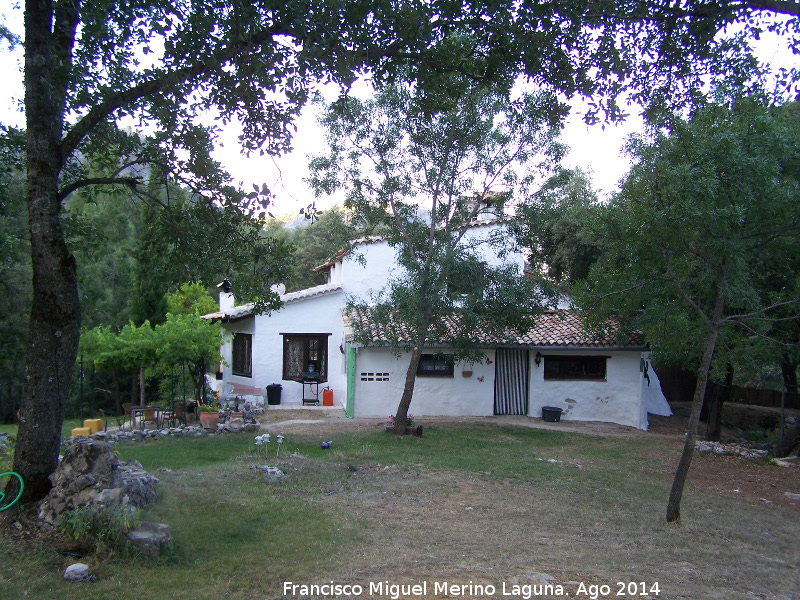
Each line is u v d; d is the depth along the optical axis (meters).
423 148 15.77
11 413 27.61
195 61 7.99
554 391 20.33
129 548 5.85
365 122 15.51
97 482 6.34
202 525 7.16
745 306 11.66
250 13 7.78
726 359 14.84
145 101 8.45
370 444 14.38
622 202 9.69
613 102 8.83
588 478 11.79
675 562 6.86
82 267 28.62
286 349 21.69
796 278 11.33
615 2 8.27
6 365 24.30
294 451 13.30
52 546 5.74
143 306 24.42
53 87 7.17
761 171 7.96
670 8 8.38
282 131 8.94
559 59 8.59
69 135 7.14
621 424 20.16
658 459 14.45
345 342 20.28
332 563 6.10
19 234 12.12
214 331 17.58
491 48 8.59
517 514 8.77
